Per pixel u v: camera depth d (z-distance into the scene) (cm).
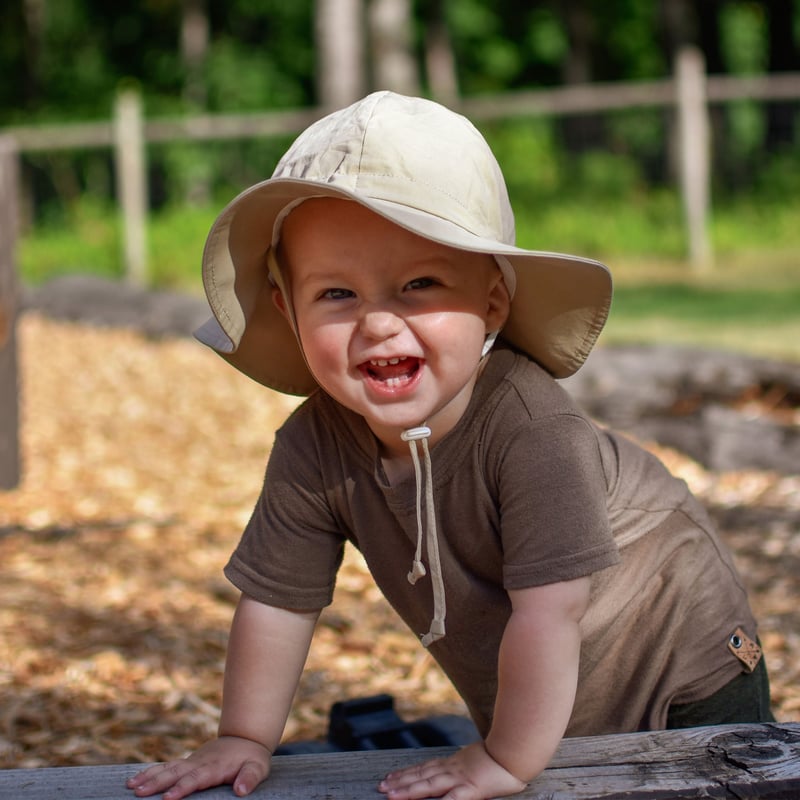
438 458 207
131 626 437
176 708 364
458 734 310
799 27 2586
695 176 1355
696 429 669
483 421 206
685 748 201
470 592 216
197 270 1489
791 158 1506
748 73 3284
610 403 702
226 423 820
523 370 211
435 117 199
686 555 235
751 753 198
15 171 621
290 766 202
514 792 189
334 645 421
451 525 210
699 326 988
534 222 1522
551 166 1611
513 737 191
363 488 216
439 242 182
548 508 197
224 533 574
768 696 255
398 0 1809
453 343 193
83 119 2664
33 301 1264
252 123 1494
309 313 196
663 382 709
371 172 192
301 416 224
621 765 196
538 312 212
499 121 1700
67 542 555
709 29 2442
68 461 727
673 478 245
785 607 445
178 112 2662
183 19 2905
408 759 202
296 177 192
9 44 2891
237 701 212
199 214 1592
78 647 416
